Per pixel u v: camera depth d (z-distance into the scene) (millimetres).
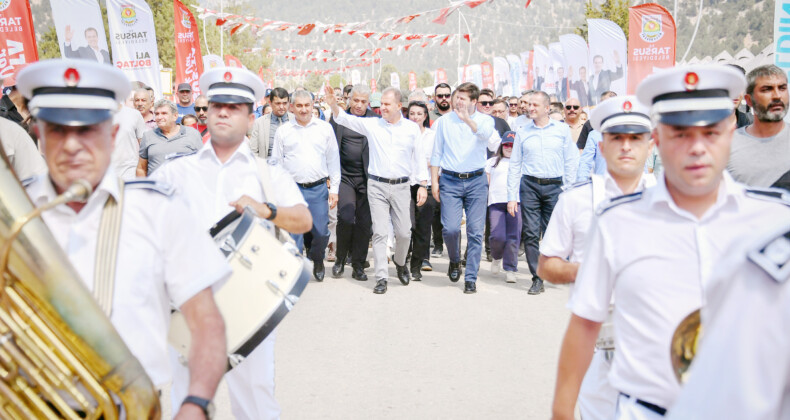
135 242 2346
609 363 3391
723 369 1361
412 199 9422
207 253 2445
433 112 12258
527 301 8211
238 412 4016
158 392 2369
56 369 2039
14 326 1999
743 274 1376
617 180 3988
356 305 7930
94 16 13633
